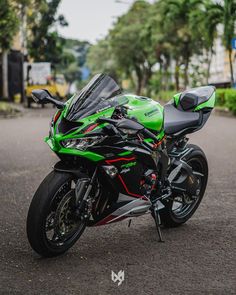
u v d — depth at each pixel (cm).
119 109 459
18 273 436
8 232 556
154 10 5231
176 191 555
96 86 468
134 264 457
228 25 3019
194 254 484
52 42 5953
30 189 778
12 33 3180
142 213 508
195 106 552
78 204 458
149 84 6675
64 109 464
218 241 523
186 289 402
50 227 468
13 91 5591
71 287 407
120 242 521
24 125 1961
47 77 3678
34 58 5931
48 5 5575
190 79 4534
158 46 5184
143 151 482
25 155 1127
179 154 564
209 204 673
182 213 583
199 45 4322
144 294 393
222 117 2306
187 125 550
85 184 461
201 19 3503
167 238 534
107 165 462
